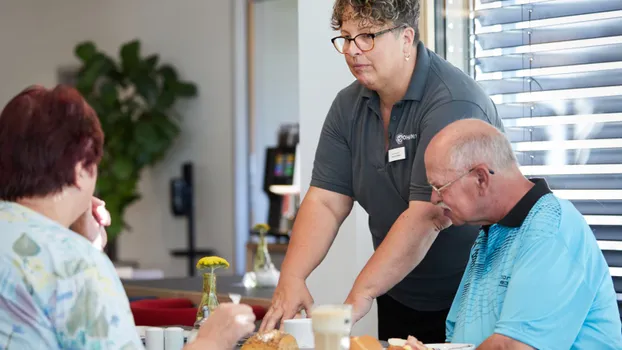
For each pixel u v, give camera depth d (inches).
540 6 137.3
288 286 113.5
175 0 382.0
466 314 93.9
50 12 419.8
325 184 124.1
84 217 88.4
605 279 88.9
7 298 64.1
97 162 70.4
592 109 132.4
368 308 105.1
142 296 186.1
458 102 109.8
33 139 67.7
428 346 87.3
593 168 132.7
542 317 84.7
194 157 378.9
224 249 370.9
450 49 147.9
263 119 366.0
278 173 314.7
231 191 368.2
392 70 112.4
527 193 90.1
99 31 405.7
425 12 147.9
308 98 165.0
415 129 114.3
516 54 140.4
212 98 373.1
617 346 87.9
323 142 125.6
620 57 129.3
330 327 71.9
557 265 86.0
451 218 93.1
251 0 366.0
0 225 66.1
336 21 113.3
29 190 67.9
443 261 121.6
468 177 89.7
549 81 136.8
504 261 91.3
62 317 64.3
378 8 109.0
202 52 375.6
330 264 161.9
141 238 396.5
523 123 139.7
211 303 103.4
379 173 119.8
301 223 121.8
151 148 362.9
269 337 81.5
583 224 89.2
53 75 418.3
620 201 130.5
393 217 121.7
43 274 64.6
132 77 368.5
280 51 361.1
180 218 383.9
